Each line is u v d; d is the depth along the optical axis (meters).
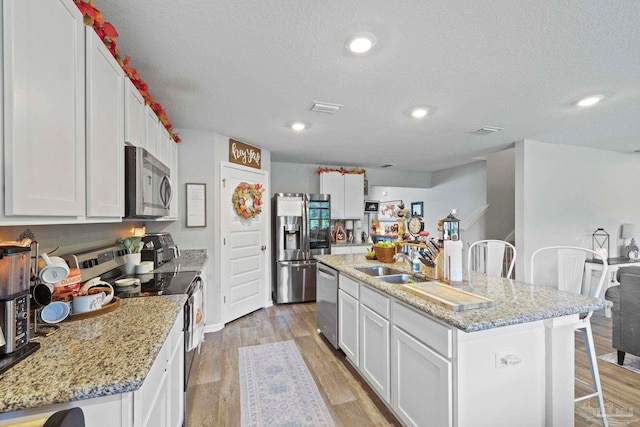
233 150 3.58
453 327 1.32
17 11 0.79
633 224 4.13
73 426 0.65
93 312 1.32
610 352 2.74
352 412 1.94
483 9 1.33
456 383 1.31
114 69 1.42
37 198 0.88
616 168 4.27
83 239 1.86
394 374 1.78
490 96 2.30
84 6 1.13
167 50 1.68
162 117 2.31
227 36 1.55
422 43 1.60
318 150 4.18
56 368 0.88
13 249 0.95
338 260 2.98
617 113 2.67
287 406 2.00
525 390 1.43
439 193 5.95
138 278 2.16
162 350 1.16
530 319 1.35
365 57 1.75
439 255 1.99
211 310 3.30
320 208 4.70
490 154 4.50
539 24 1.44
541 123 2.95
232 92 2.23
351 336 2.43
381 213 5.70
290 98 2.35
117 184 1.46
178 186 3.19
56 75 0.97
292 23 1.44
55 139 0.97
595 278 3.88
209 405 2.01
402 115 2.72
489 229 5.05
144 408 0.93
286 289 4.38
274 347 2.89
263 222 4.14
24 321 0.99
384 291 1.84
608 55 1.71
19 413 0.76
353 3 1.30
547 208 3.76
